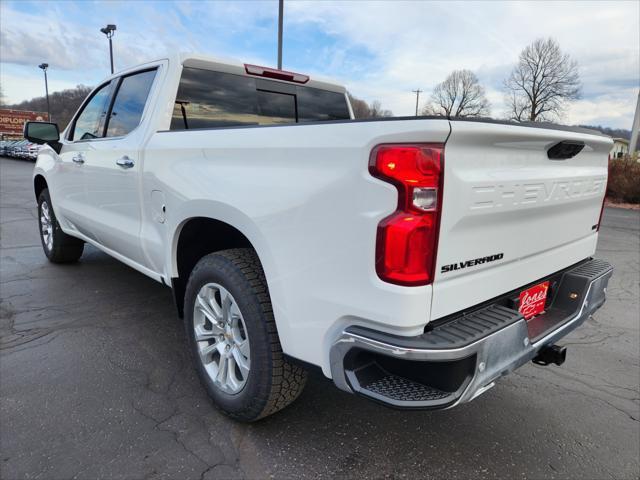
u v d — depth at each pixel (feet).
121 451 7.21
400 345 5.29
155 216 9.43
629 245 26.17
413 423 8.26
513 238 6.72
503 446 7.73
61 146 14.29
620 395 9.45
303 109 12.75
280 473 6.89
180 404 8.53
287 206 6.24
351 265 5.61
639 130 77.36
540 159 6.88
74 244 16.79
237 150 7.18
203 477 6.74
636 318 14.03
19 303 13.29
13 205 32.78
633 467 7.31
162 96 9.93
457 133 5.21
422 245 5.27
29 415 8.03
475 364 5.49
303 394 9.05
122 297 13.94
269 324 6.98
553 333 7.27
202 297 8.18
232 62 10.83
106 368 9.75
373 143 5.30
